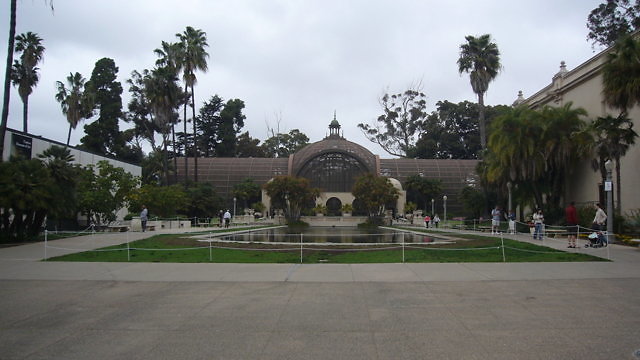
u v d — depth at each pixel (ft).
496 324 23.63
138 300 30.14
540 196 111.55
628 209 96.22
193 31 175.73
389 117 323.16
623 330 22.35
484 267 44.83
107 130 219.20
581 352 18.98
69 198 84.58
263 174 249.34
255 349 19.71
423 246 68.74
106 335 21.93
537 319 24.58
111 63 229.86
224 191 246.06
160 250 61.82
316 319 24.95
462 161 259.80
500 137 108.78
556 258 51.98
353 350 19.51
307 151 241.76
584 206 103.76
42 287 34.99
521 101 156.46
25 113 162.71
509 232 105.60
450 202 245.86
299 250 62.90
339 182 233.76
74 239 83.66
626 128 92.53
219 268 44.78
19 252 60.08
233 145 310.65
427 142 296.71
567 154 101.09
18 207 71.97
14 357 18.71
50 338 21.48
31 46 158.40
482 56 157.28
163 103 168.76
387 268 44.34
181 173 246.88
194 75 177.27
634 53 73.31
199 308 27.73
